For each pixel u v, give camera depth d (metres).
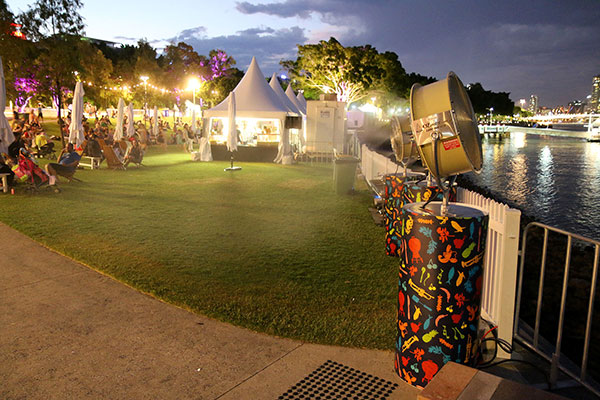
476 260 3.02
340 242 6.99
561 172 25.61
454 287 3.01
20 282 5.05
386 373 3.34
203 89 78.62
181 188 12.30
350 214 9.13
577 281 5.80
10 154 13.40
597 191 18.14
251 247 6.63
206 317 4.22
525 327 4.34
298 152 22.34
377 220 8.19
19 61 23.33
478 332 3.22
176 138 31.12
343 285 5.12
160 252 6.26
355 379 3.25
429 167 3.14
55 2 22.83
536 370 3.47
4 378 3.17
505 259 3.50
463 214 3.06
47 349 3.59
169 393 3.04
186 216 8.73
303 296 4.77
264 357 3.52
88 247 6.38
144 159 20.73
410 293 3.15
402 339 3.24
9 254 6.05
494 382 2.37
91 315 4.23
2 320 4.10
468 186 14.05
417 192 5.50
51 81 24.84
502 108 132.00
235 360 3.47
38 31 22.73
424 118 3.00
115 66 71.44
